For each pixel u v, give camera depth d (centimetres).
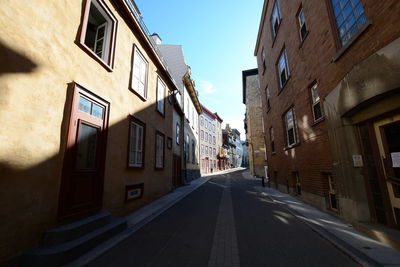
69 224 398
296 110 848
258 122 2658
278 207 755
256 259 338
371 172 461
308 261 328
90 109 498
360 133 491
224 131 5616
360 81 430
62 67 418
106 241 425
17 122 321
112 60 603
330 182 625
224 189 1362
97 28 636
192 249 383
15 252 305
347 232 443
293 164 930
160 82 1065
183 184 1608
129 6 687
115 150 598
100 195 512
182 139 1677
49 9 394
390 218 415
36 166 348
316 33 645
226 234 464
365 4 424
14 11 328
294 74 852
